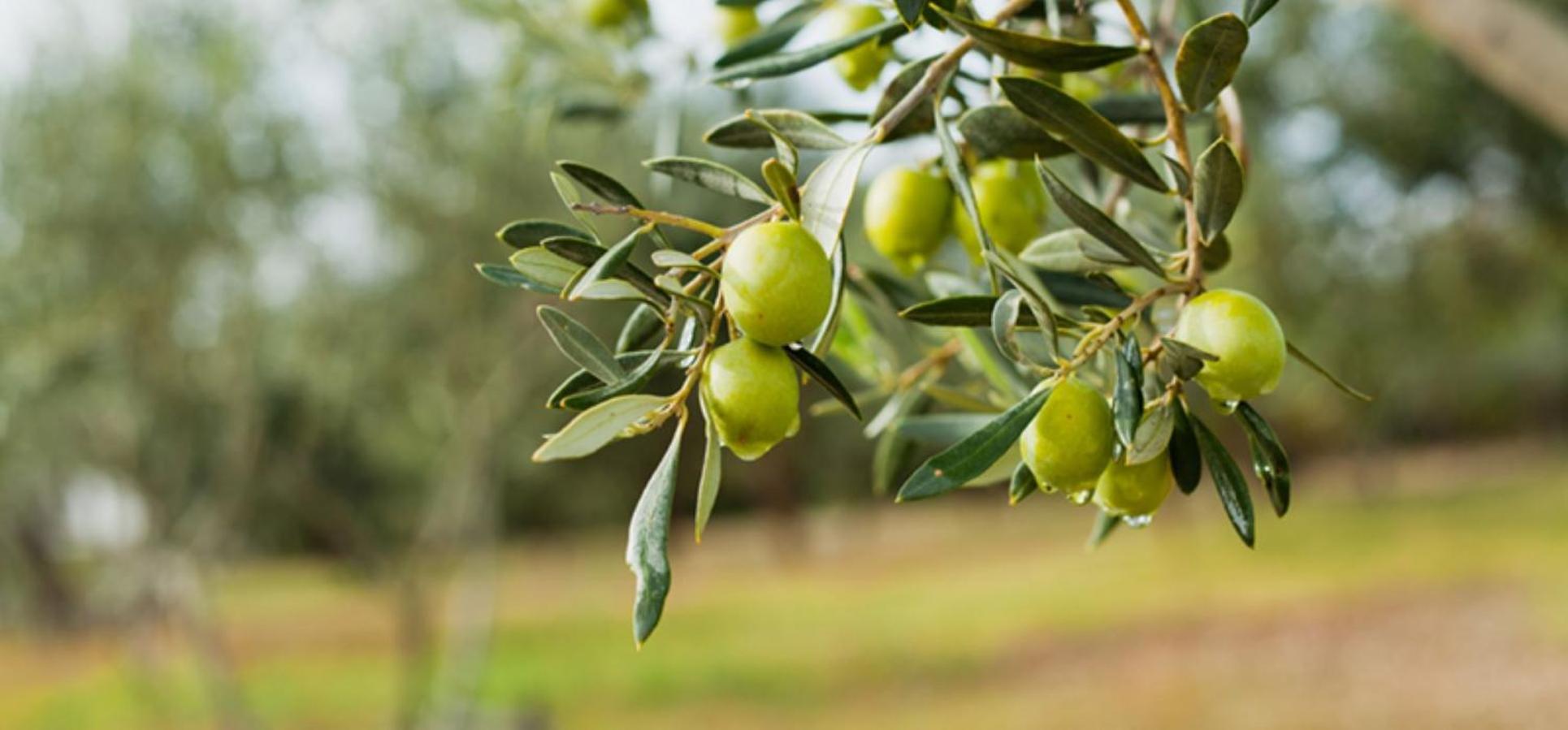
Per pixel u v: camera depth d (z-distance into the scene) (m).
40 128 6.65
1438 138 13.05
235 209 7.27
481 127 7.62
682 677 13.27
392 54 7.14
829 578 23.52
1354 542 20.77
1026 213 1.20
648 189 6.37
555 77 2.14
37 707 13.14
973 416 1.33
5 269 6.55
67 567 18.44
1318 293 14.66
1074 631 14.48
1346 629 12.83
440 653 12.73
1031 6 1.14
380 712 12.40
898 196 1.18
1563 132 2.46
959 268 1.43
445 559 10.01
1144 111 1.13
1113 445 0.81
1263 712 9.76
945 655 13.46
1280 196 13.93
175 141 6.94
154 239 6.88
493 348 8.50
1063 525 31.95
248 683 14.52
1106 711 10.26
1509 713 8.73
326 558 17.11
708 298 0.80
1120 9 0.83
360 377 8.45
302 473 8.81
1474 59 2.52
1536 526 19.38
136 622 9.48
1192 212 0.82
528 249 0.75
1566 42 2.34
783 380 0.74
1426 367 20.50
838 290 0.77
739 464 27.12
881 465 1.57
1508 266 14.21
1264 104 12.69
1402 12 2.69
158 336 7.29
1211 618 14.58
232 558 13.05
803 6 1.31
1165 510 28.42
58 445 7.92
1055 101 0.82
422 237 7.83
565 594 22.72
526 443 9.85
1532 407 35.69
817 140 0.83
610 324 8.56
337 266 7.86
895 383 1.50
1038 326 0.85
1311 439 32.00
